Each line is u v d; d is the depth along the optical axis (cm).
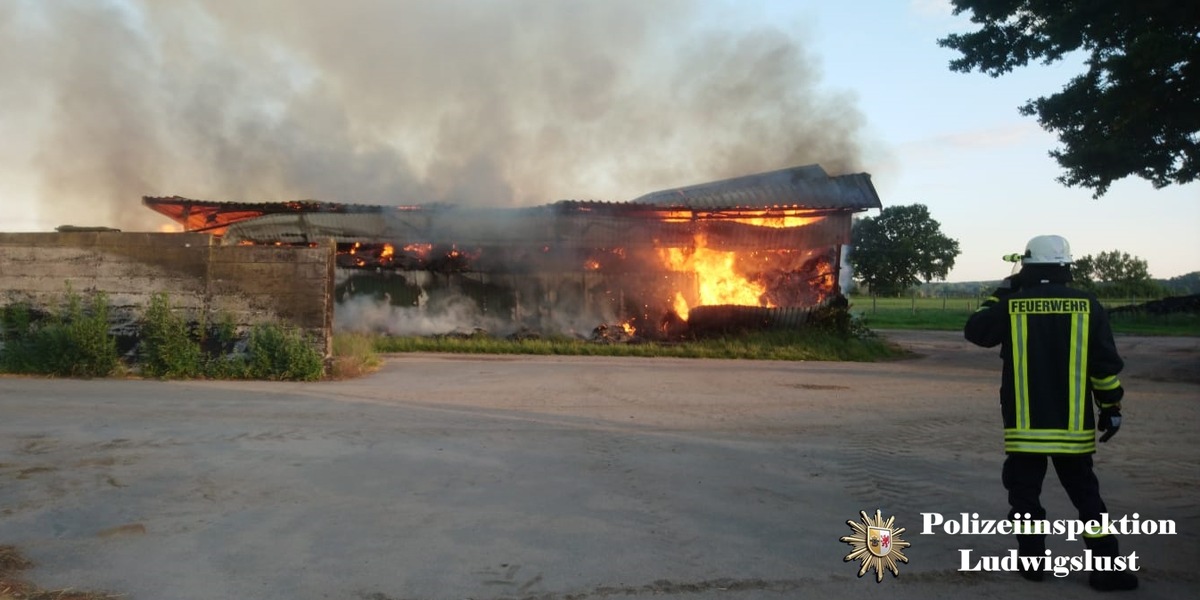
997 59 1912
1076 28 1714
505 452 677
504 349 1786
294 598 379
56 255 1215
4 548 435
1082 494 412
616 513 512
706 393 1059
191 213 1956
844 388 1134
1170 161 1853
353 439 720
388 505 524
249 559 427
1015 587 405
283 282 1202
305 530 474
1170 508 532
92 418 803
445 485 573
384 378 1202
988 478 607
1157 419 873
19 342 1173
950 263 7481
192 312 1205
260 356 1161
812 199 2042
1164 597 391
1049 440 409
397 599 379
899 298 7219
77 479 573
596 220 1988
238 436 727
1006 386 426
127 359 1178
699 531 480
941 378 1295
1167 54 1519
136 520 489
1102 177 1858
